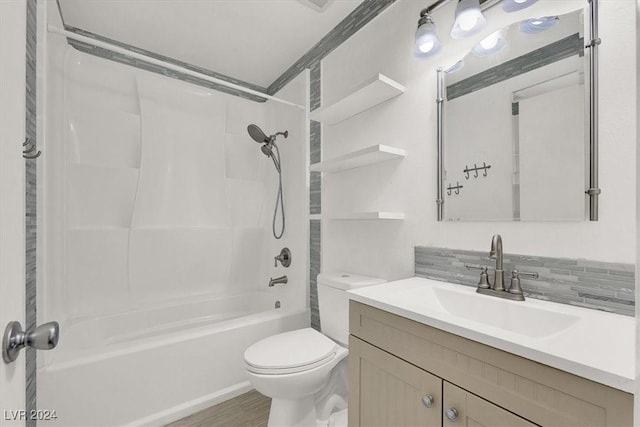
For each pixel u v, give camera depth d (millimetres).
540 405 612
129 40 2141
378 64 1676
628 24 866
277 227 2635
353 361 1086
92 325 1918
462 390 747
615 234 865
